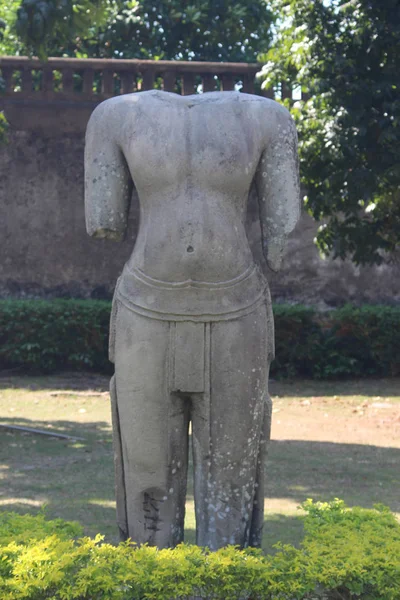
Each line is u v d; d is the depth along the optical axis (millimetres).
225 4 17797
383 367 13516
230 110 3680
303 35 10016
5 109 14133
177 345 3588
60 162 14312
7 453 8117
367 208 10461
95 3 10898
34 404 11320
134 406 3646
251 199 14086
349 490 6672
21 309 13500
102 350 13789
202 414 3646
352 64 9797
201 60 18406
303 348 13516
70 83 14266
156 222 3625
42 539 3473
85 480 6965
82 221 14344
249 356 3625
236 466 3684
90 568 3102
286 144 3742
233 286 3615
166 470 3703
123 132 3699
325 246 12266
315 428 9758
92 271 14375
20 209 14273
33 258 14273
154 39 18016
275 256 3766
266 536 5371
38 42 11125
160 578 3098
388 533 3695
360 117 9539
